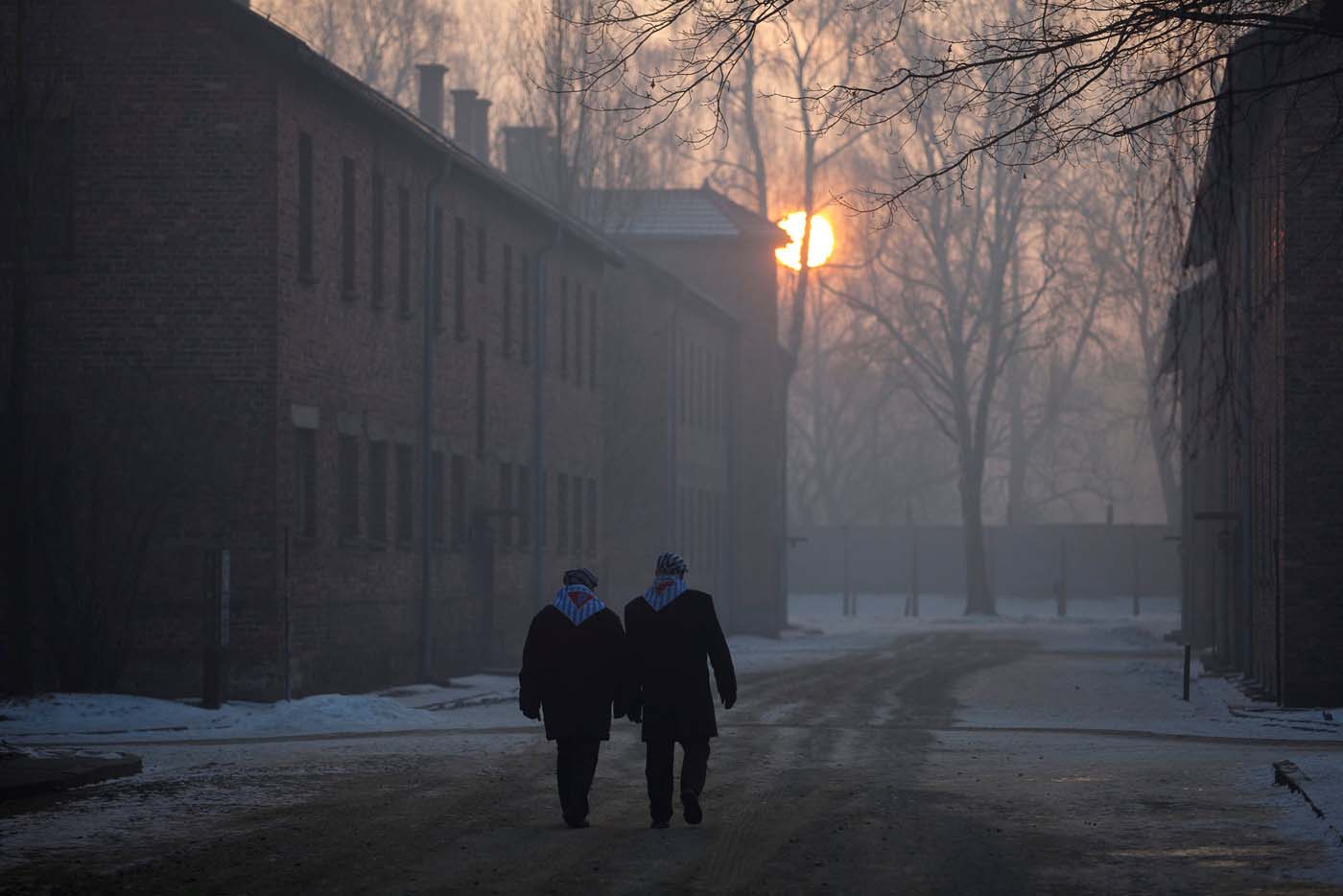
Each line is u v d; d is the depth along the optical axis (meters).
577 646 14.98
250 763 20.58
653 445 62.38
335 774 19.25
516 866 12.90
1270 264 34.50
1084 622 83.88
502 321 45.06
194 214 30.66
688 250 75.69
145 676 30.16
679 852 13.62
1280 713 30.22
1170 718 30.59
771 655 53.03
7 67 30.39
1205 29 16.47
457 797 17.16
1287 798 17.42
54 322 30.50
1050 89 15.54
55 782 17.58
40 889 11.89
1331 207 31.56
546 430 49.59
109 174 30.67
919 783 18.88
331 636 32.94
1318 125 31.25
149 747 22.67
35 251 30.61
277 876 12.45
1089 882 12.45
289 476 30.91
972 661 49.19
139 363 30.47
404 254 37.69
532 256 47.97
